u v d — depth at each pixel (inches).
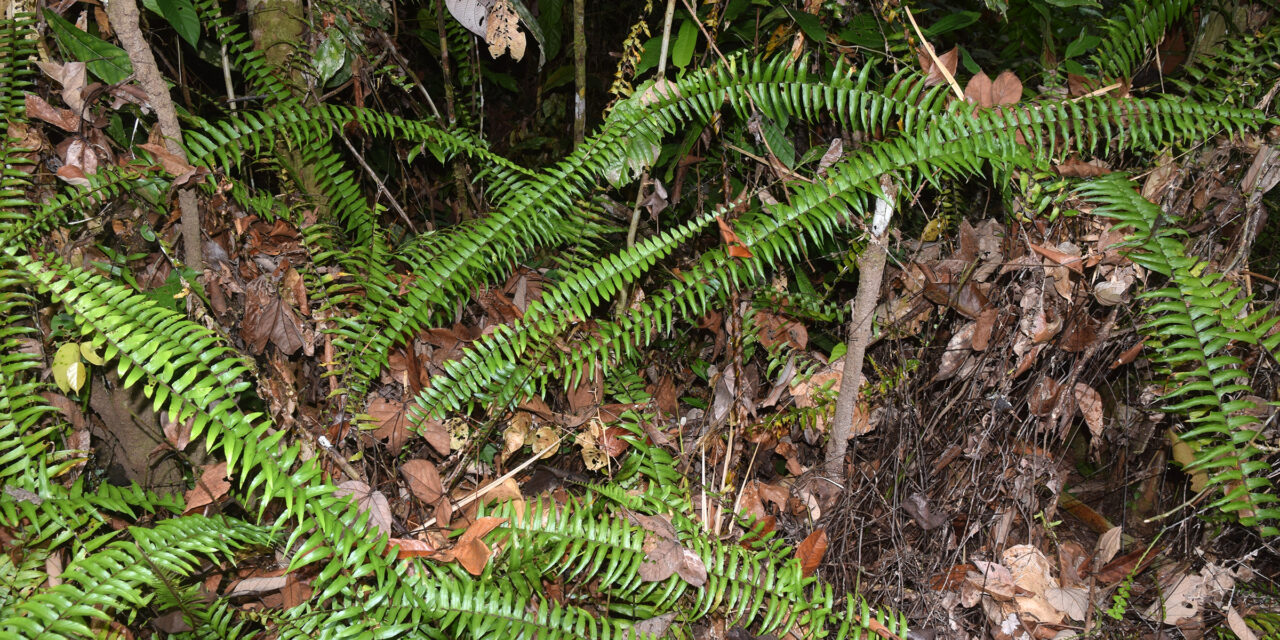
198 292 88.7
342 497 75.5
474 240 97.7
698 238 122.6
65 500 71.2
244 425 71.0
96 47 84.4
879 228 94.6
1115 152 104.2
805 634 80.0
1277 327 94.1
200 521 73.5
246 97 106.1
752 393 108.9
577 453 106.8
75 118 85.0
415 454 101.7
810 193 90.3
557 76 164.6
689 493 97.7
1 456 71.3
